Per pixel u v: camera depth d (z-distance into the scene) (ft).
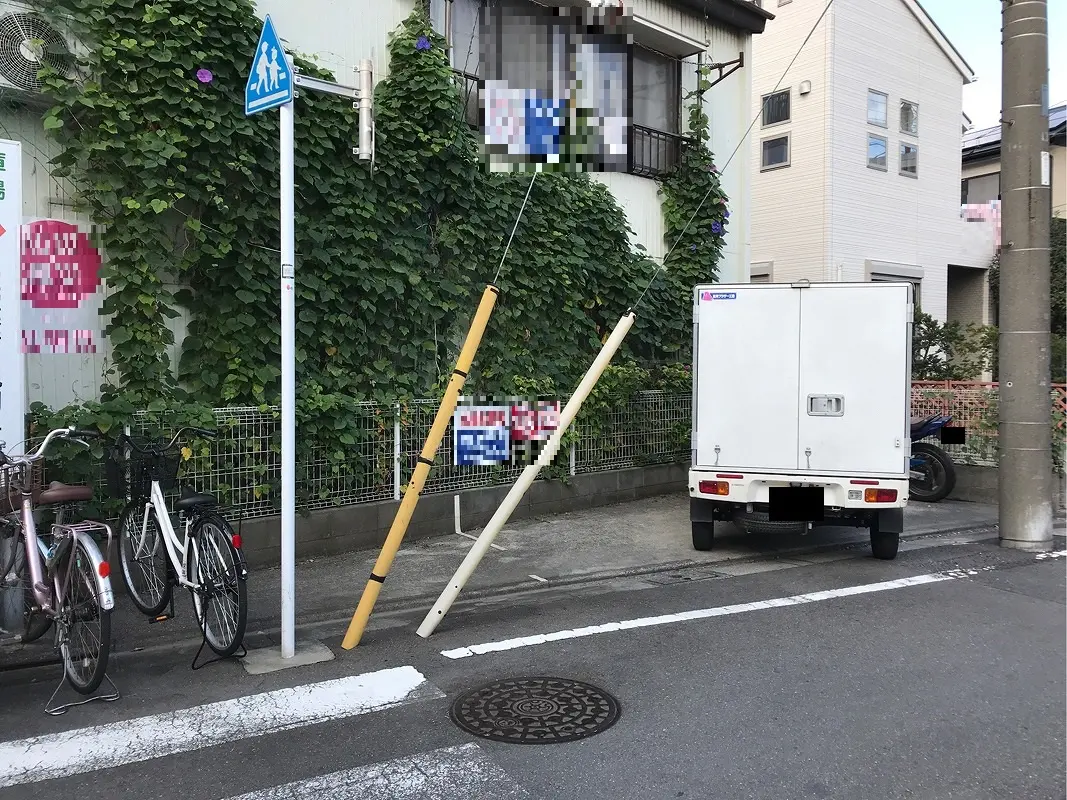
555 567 21.83
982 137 77.92
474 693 13.25
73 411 18.78
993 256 64.90
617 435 31.30
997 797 10.00
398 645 15.72
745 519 22.49
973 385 33.76
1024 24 24.20
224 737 11.71
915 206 58.39
